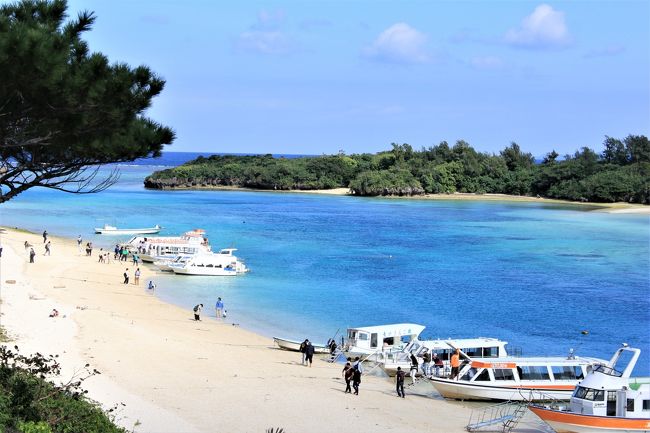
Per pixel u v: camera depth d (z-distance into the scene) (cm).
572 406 3509
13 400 2314
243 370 4384
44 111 2175
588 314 6475
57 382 3412
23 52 2014
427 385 4391
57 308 5588
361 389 4247
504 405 3856
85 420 2420
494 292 7494
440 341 4666
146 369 4094
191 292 7481
